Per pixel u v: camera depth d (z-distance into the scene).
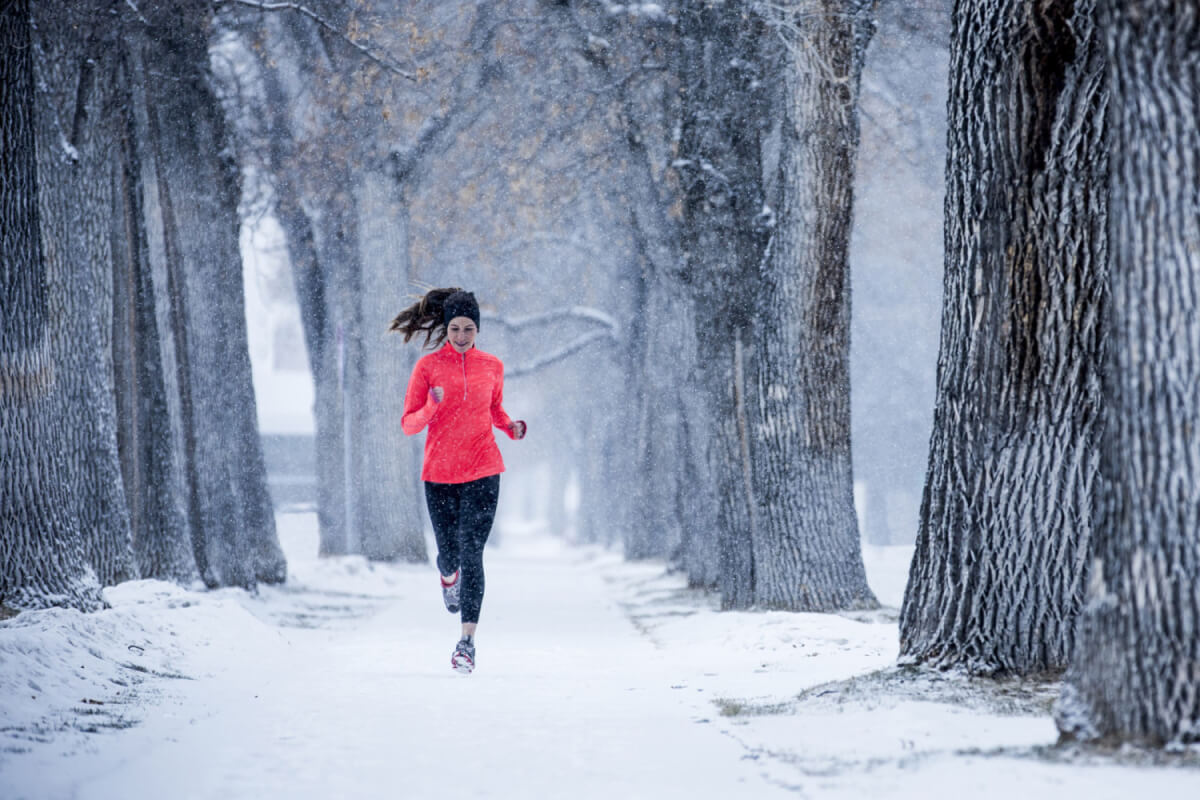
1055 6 9.98
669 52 25.45
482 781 6.94
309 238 41.47
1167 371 7.01
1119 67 7.37
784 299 21.66
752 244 22.86
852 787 6.48
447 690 11.25
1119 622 7.09
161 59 24.66
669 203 28.84
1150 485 7.02
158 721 9.20
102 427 19.66
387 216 39.03
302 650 16.12
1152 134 7.17
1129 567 7.07
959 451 10.57
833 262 21.55
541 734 8.61
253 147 30.81
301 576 33.06
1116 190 7.41
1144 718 6.92
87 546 19.17
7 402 15.05
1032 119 10.18
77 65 20.73
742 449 23.22
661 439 41.81
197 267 26.84
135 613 14.43
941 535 10.66
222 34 27.11
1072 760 6.75
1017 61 10.16
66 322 18.98
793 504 21.50
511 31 29.25
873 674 10.67
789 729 8.67
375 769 7.28
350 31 26.02
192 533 26.64
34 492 15.24
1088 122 10.08
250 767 7.32
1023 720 8.72
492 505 13.01
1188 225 7.05
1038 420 10.30
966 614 10.47
